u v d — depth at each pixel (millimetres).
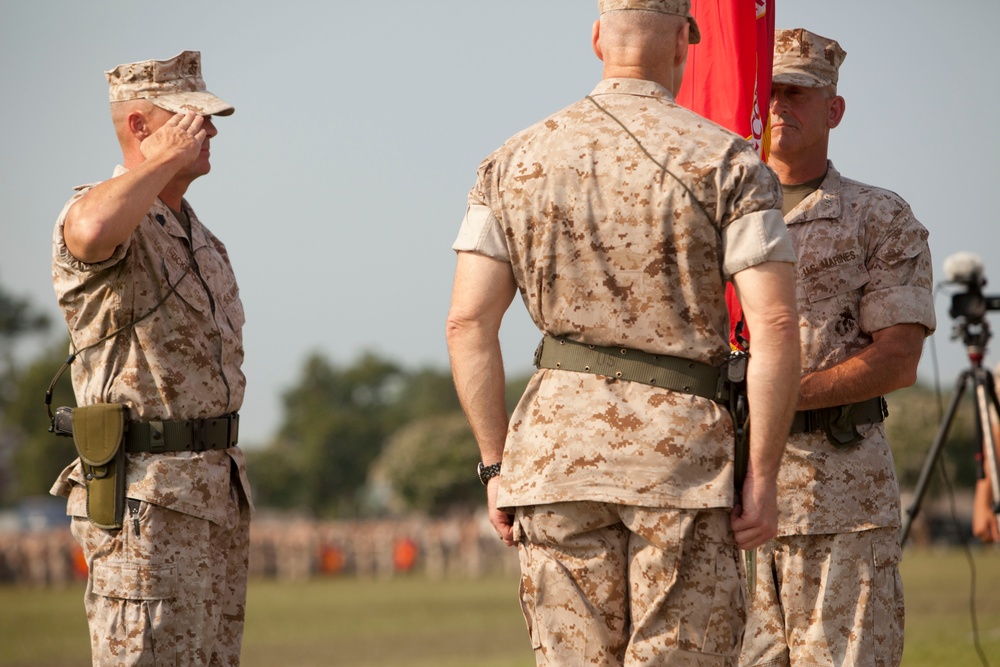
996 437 11961
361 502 180875
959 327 11688
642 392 5184
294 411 199875
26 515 121938
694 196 5105
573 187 5285
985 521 11938
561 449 5195
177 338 7391
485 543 77688
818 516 7254
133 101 7801
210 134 7758
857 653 7184
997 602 23297
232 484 7777
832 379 7207
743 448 5141
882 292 7469
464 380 5531
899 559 7469
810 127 7898
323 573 78438
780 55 7969
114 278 7215
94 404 7258
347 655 20734
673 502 5027
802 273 7598
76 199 7250
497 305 5523
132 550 7117
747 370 5090
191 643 7234
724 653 5086
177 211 7871
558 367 5367
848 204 7719
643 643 5113
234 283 8172
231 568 7828
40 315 162625
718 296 5219
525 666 14867
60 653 21781
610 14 5535
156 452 7254
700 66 7949
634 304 5203
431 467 122625
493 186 5516
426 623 29188
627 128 5293
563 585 5258
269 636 26406
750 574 7500
